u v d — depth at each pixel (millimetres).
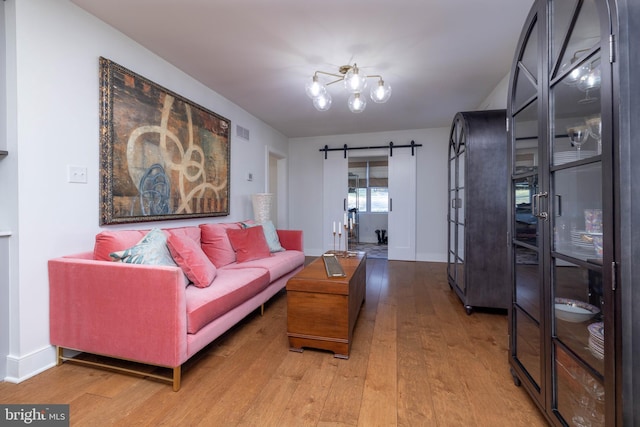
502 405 1424
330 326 1893
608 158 840
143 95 2318
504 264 2582
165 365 1527
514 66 1557
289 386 1572
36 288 1660
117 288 1584
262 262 2879
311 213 5719
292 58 2578
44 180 1694
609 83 832
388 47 2404
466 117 2721
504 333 2250
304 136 5637
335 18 2025
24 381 1583
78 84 1876
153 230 2035
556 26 1148
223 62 2650
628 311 796
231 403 1432
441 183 5043
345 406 1414
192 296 1751
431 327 2363
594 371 975
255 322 2475
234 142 3754
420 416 1347
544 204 1234
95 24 1986
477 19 2037
